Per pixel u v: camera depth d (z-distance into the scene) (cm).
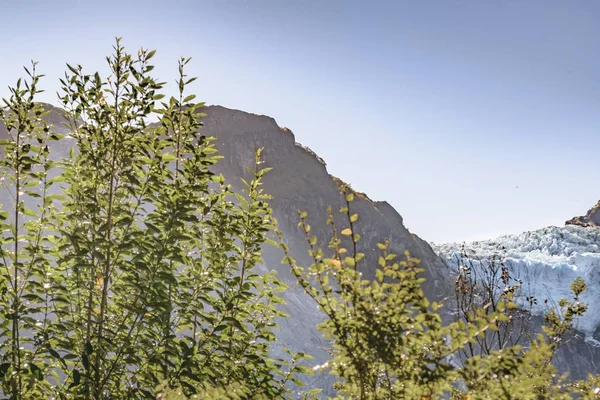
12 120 616
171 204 618
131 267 597
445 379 275
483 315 279
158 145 639
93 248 571
